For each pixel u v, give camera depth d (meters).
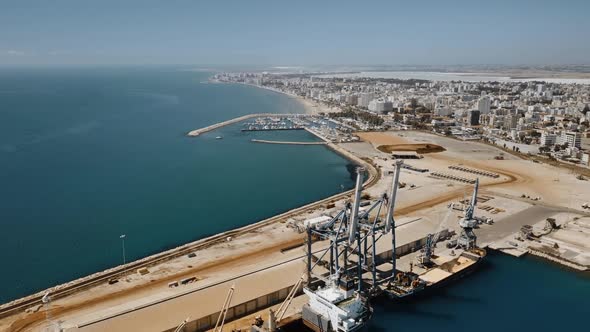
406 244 148.12
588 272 137.38
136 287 122.81
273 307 114.62
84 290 121.69
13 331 101.94
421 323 111.88
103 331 97.38
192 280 125.69
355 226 114.00
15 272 138.88
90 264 144.75
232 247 151.00
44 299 105.00
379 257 140.75
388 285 123.88
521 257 148.75
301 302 118.44
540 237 163.00
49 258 148.38
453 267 135.88
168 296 113.62
